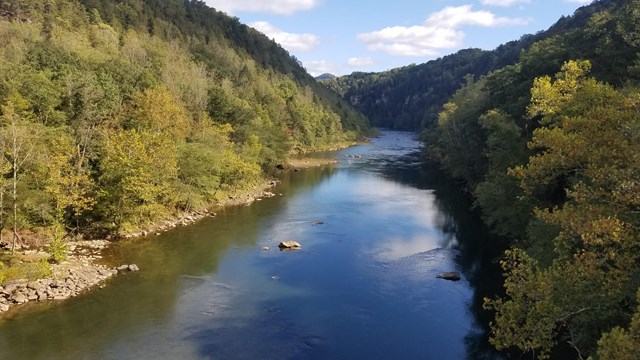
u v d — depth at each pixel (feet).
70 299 120.78
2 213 144.15
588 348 73.77
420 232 191.72
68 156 161.58
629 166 69.31
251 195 259.19
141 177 172.86
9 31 330.34
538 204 135.44
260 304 122.72
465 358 98.78
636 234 67.62
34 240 153.07
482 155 249.55
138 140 182.29
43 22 417.69
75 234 166.81
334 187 295.69
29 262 133.39
